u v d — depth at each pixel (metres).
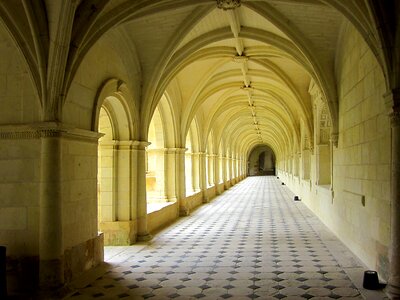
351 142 8.70
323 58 10.27
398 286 5.54
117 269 7.53
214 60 13.82
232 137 34.84
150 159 15.16
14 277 6.39
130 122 9.87
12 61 6.52
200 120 19.84
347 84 9.05
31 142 6.45
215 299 5.80
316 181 14.66
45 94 6.27
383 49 5.66
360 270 7.18
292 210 16.52
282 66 14.07
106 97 8.45
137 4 7.42
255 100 21.47
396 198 5.55
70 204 6.82
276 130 34.59
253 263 7.83
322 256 8.32
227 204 19.36
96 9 6.67
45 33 6.15
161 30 9.76
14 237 6.44
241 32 11.02
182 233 11.34
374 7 5.60
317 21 9.59
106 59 8.41
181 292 6.14
